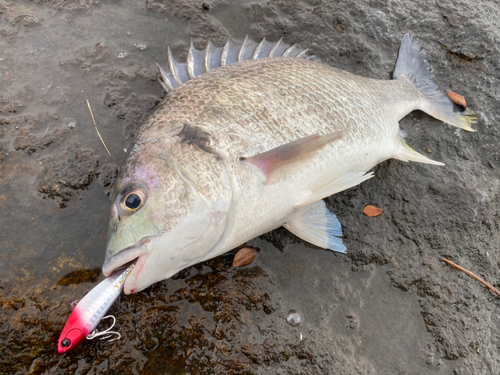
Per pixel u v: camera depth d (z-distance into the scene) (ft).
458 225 1.61
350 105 1.51
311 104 1.42
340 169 1.48
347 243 1.53
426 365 1.39
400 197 1.63
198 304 1.34
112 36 1.79
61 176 1.44
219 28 1.94
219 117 1.27
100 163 1.49
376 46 2.01
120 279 1.16
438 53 2.03
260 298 1.38
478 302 1.51
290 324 1.37
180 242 1.19
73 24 1.78
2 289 1.27
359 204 1.60
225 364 1.28
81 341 1.16
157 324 1.29
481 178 1.72
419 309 1.47
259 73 1.39
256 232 1.38
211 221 1.22
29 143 1.48
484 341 1.47
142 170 1.19
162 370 1.25
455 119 1.83
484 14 2.14
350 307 1.43
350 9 2.05
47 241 1.35
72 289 1.30
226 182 1.23
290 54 1.82
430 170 1.70
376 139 1.58
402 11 2.10
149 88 1.69
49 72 1.64
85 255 1.35
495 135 1.85
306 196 1.40
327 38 1.98
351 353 1.36
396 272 1.51
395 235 1.57
